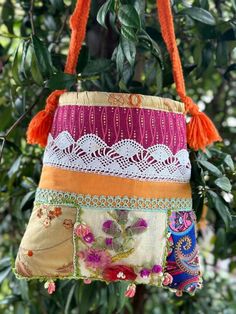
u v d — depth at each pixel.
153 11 1.11
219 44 1.01
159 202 0.75
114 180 0.74
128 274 0.74
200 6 0.96
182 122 0.79
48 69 0.89
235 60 1.29
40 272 0.74
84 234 0.73
